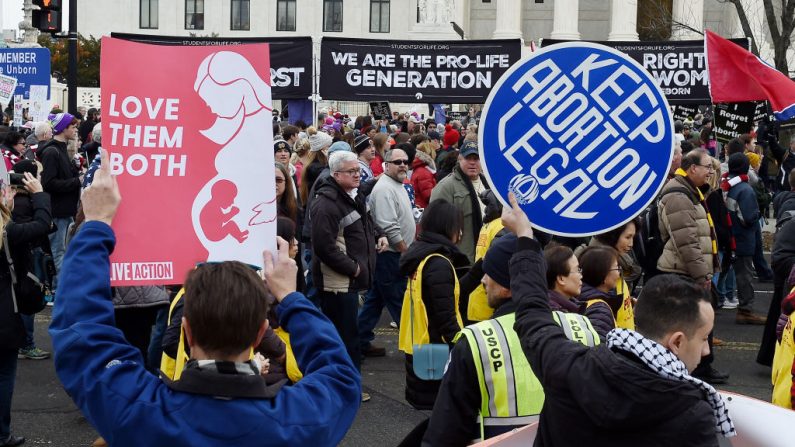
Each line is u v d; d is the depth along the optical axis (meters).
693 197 9.30
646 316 3.19
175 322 5.23
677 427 2.96
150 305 7.26
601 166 3.95
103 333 2.86
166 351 5.22
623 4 55.25
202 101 3.47
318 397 2.91
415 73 13.90
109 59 3.38
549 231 3.98
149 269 3.43
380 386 9.21
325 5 67.12
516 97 3.91
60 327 2.87
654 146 3.94
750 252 12.20
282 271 3.25
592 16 61.84
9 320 6.73
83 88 48.16
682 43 13.30
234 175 3.50
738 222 12.14
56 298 2.93
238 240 3.51
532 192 3.94
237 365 2.82
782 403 5.86
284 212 9.72
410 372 6.74
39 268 12.27
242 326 2.79
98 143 12.82
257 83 3.50
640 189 3.97
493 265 4.54
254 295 2.82
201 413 2.75
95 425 2.78
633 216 3.96
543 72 3.90
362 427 7.92
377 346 10.77
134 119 3.41
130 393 2.76
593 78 3.92
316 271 8.55
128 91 3.40
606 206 3.95
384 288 10.25
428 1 51.53
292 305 3.17
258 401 2.80
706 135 18.62
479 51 13.83
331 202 8.44
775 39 20.20
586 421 3.11
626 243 6.82
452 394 4.09
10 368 7.03
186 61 3.46
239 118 3.50
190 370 2.79
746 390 9.27
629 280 8.34
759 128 20.48
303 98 13.88
